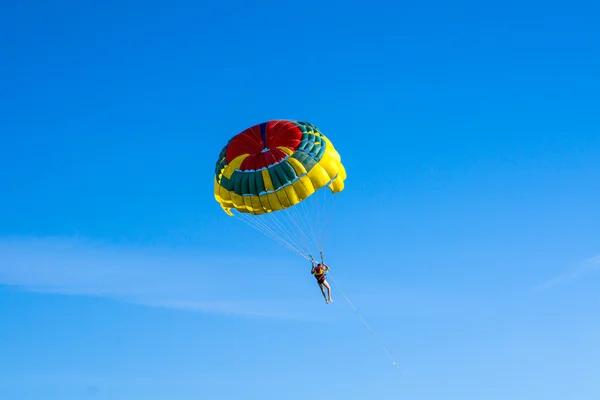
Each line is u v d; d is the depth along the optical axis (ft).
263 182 125.49
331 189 132.98
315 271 126.82
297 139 129.49
